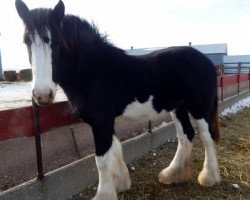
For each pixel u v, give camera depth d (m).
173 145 5.04
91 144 4.41
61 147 4.04
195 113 3.48
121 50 3.14
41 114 3.04
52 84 2.51
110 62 3.02
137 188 3.52
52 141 3.96
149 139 4.66
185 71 3.33
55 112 3.21
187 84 3.36
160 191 3.46
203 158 4.44
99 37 3.05
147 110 3.29
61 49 2.61
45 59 2.43
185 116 3.67
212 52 28.89
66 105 3.35
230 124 6.66
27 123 2.89
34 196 2.90
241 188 3.51
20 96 9.74
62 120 3.31
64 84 2.94
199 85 3.38
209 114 3.54
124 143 4.15
